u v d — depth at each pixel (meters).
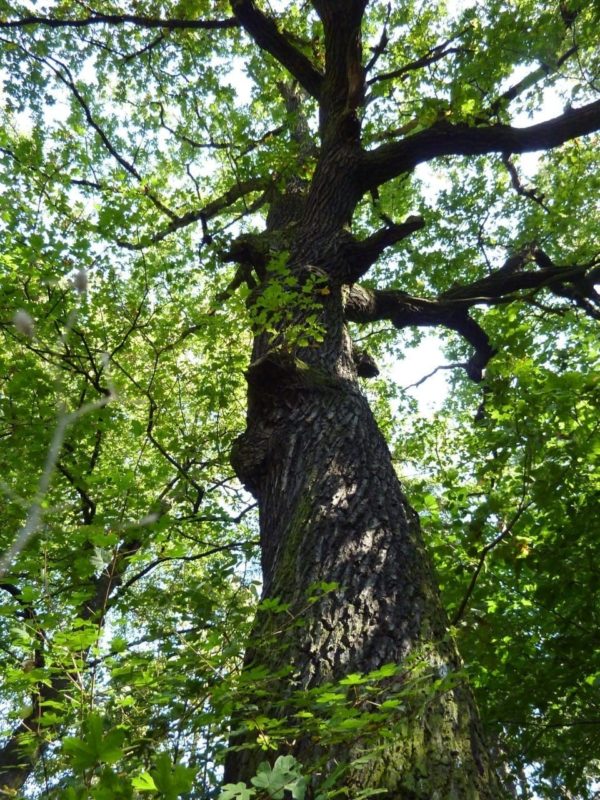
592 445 3.88
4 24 8.02
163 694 1.95
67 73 8.24
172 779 1.06
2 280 4.50
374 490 3.50
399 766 1.97
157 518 2.02
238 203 10.19
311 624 2.61
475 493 4.91
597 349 5.35
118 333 5.58
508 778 5.59
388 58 9.92
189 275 6.15
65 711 2.02
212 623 2.51
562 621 4.68
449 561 4.84
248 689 1.92
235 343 6.53
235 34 9.54
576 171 9.91
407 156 6.31
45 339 4.85
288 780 1.39
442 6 9.66
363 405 4.35
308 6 9.28
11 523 3.67
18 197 4.93
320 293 5.09
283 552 3.16
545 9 7.97
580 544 4.52
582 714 5.07
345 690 2.02
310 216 6.15
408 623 2.66
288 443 3.92
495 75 7.78
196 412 7.06
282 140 7.22
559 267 7.16
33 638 1.91
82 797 1.18
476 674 4.82
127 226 5.00
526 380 4.05
